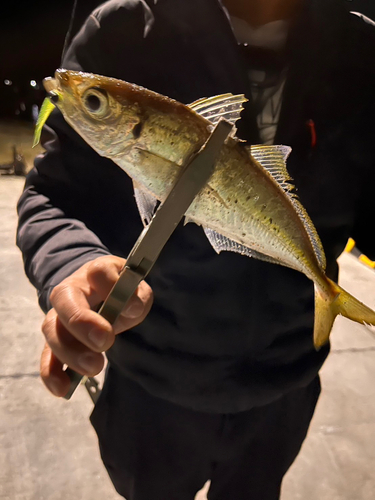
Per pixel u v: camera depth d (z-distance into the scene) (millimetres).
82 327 222
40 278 328
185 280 407
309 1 386
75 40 393
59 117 383
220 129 223
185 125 237
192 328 423
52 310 259
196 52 374
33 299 1166
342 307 319
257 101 399
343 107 399
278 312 428
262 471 520
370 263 1558
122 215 403
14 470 692
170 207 227
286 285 419
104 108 233
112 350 456
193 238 393
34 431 764
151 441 483
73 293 241
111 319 237
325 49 393
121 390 483
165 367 437
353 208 432
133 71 379
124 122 236
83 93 232
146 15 377
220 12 368
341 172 406
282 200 280
